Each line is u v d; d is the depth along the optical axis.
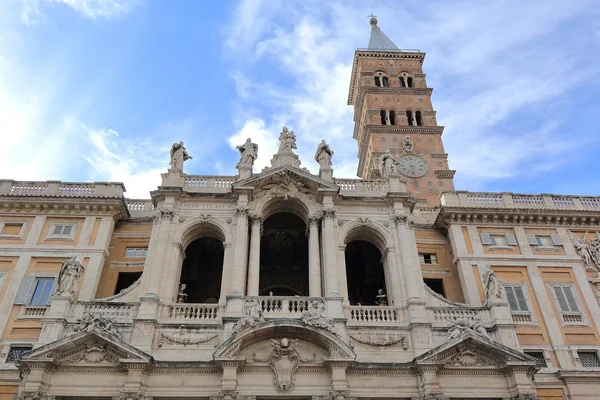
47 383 23.52
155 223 29.94
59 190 32.88
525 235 33.38
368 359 25.25
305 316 25.14
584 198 35.53
